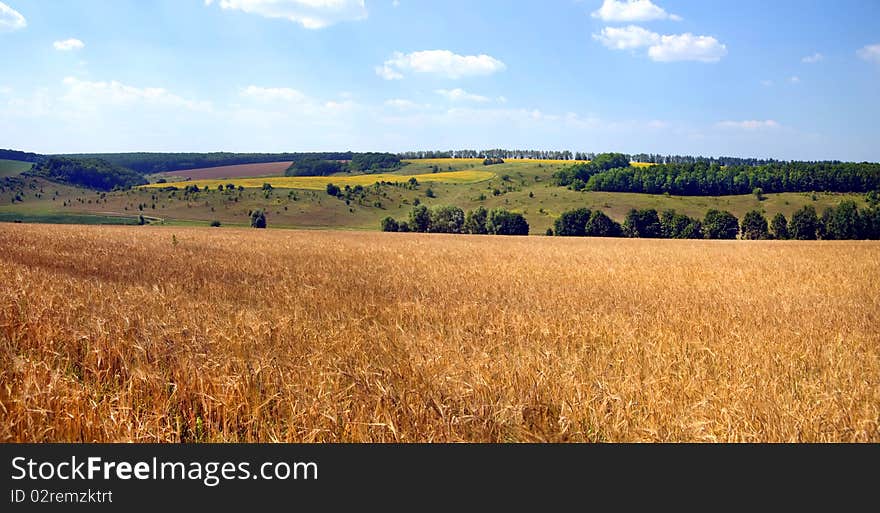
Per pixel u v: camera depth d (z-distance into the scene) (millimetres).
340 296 13336
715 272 23297
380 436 5645
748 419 6023
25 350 7750
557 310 12281
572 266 25438
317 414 5840
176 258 24000
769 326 10883
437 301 13148
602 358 8031
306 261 25141
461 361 7410
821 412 6156
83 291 11641
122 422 5508
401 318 10672
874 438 5832
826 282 19938
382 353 7969
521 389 6559
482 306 11961
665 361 7875
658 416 6156
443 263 26109
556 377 6973
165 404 6062
